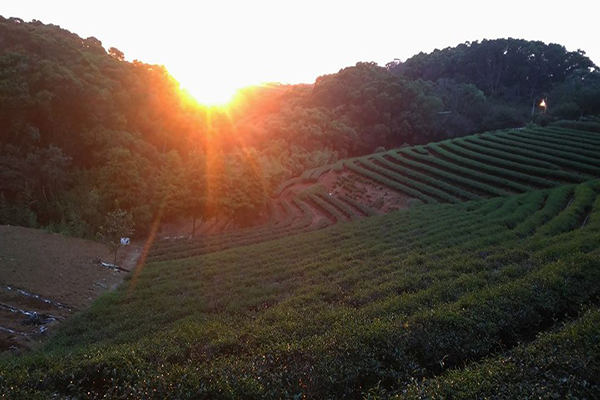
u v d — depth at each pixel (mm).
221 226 49375
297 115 79562
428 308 14766
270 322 15523
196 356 12008
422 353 11289
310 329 13516
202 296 23000
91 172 43000
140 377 10172
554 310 13992
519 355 9414
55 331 19016
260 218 50500
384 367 10578
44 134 42812
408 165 64812
